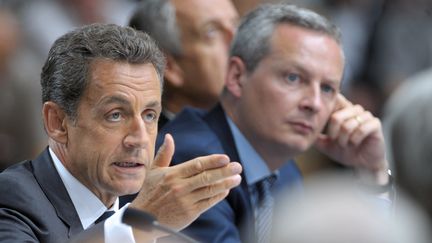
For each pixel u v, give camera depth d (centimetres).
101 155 662
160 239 668
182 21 1073
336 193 423
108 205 695
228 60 913
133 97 660
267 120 884
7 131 1347
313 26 891
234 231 835
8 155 1335
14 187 666
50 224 661
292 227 388
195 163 627
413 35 1917
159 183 633
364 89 1814
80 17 1616
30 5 1605
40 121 1371
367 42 1930
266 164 901
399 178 932
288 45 880
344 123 955
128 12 1661
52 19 1595
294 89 880
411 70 1905
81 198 681
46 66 679
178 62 1074
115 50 661
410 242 436
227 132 898
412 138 931
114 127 661
